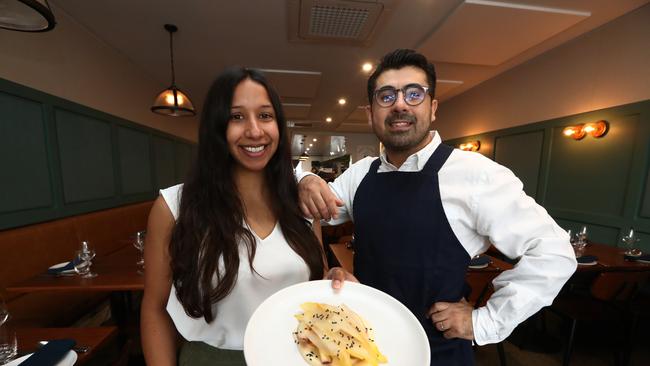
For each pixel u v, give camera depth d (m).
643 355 2.02
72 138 2.51
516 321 0.76
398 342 0.57
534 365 1.94
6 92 1.89
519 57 3.37
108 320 2.40
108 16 2.47
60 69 2.38
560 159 3.01
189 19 2.52
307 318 0.63
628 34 2.35
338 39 2.82
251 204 0.85
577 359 1.99
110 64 3.09
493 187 0.83
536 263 0.76
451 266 0.89
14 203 1.94
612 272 1.62
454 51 3.00
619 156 2.47
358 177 1.13
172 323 0.84
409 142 0.92
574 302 1.93
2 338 0.89
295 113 6.41
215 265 0.74
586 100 2.72
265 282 0.78
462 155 0.92
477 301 1.64
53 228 2.18
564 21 2.37
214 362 0.77
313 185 0.87
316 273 0.87
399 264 0.92
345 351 0.54
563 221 2.98
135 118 3.62
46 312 1.89
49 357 0.80
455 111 5.08
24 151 2.03
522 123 3.53
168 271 0.80
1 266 1.75
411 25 2.63
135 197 3.60
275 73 3.80
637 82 2.31
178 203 0.80
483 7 2.19
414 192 0.92
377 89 0.93
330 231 3.55
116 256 2.00
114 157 3.15
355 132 9.59
